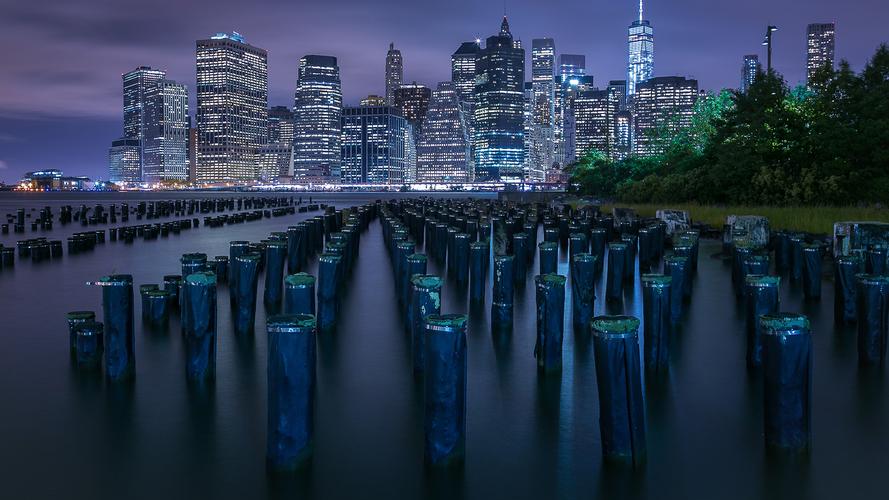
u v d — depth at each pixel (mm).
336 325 14523
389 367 11211
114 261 27656
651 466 7270
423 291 10625
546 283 10781
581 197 82562
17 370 10961
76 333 11469
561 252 29266
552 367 10820
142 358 11594
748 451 7641
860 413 8820
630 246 20219
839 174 39625
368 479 7016
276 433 7215
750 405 9180
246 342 12852
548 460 7457
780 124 43625
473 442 7965
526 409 9078
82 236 32156
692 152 66625
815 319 14688
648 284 10758
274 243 16719
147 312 14305
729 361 11484
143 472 7188
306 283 11906
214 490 6785
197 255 15750
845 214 31062
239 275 13641
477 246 17172
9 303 17484
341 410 9086
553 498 6594
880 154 37812
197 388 9992
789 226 30125
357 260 27406
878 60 40312
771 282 10836
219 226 52812
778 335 7566
